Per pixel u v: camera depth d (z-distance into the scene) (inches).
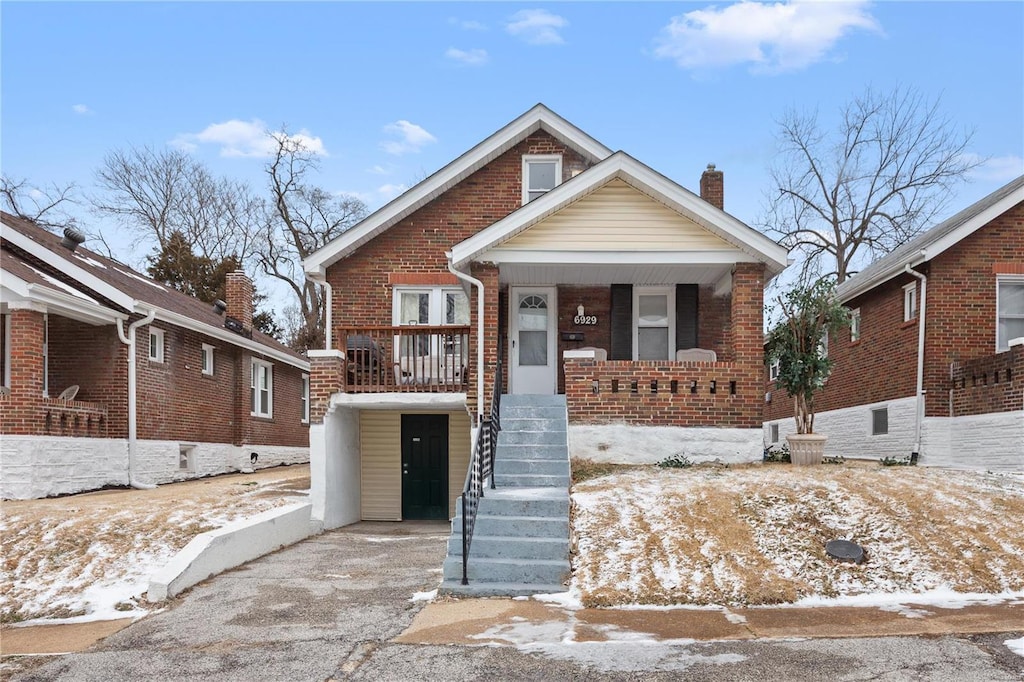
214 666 249.0
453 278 652.1
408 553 438.6
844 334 775.7
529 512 388.5
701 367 533.3
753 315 537.0
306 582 362.6
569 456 490.6
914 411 619.8
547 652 251.0
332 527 563.2
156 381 686.5
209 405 795.4
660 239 543.8
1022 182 581.6
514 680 226.8
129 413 638.5
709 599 305.1
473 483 388.8
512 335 639.1
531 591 325.7
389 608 312.7
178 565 350.9
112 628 301.9
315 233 1691.7
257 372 932.0
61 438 563.8
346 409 610.5
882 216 1282.0
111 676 243.9
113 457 620.1
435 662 244.2
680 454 526.6
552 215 546.0
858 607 298.4
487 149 652.1
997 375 548.1
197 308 883.4
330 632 281.3
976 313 601.3
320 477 547.5
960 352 599.8
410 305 657.6
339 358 553.9
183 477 730.8
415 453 674.8
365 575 376.8
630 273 594.6
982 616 283.0
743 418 530.6
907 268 613.6
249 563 411.2
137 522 432.8
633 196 546.6
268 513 460.4
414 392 551.5
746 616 288.7
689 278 612.1
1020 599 304.7
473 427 535.2
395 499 669.3
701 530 362.6
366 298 652.7
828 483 426.3
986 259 605.0
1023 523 366.0
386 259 655.1
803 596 309.3
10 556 377.7
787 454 554.6
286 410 1019.9
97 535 406.9
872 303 711.7
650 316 639.1
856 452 742.5
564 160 663.1
